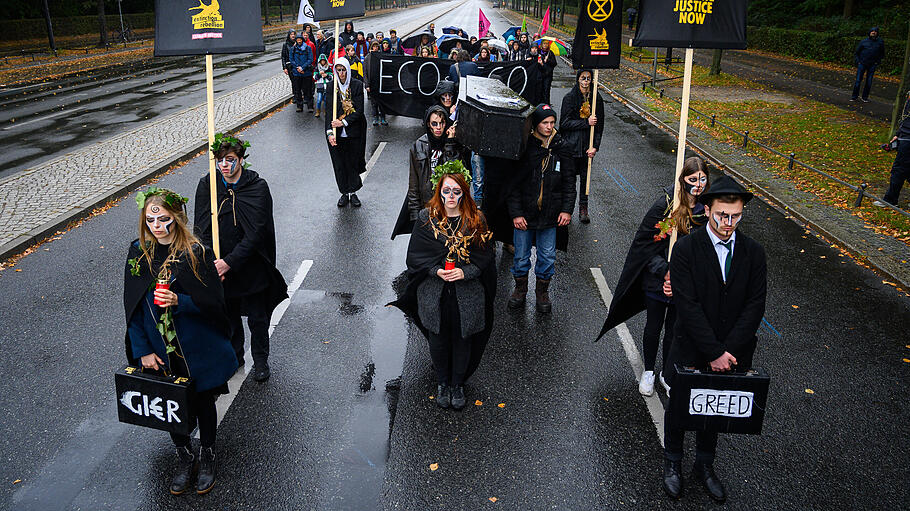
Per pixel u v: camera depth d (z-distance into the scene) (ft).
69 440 15.06
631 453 14.88
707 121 53.36
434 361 16.20
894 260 25.57
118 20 191.31
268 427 15.58
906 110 30.83
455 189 15.08
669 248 15.99
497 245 27.09
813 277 24.63
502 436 15.38
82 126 50.98
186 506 13.12
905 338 20.24
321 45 57.93
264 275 16.94
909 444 15.29
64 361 18.22
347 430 15.53
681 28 15.56
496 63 42.22
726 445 15.17
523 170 19.85
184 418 12.78
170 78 80.48
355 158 31.01
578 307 22.03
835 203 32.32
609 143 46.57
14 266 24.63
